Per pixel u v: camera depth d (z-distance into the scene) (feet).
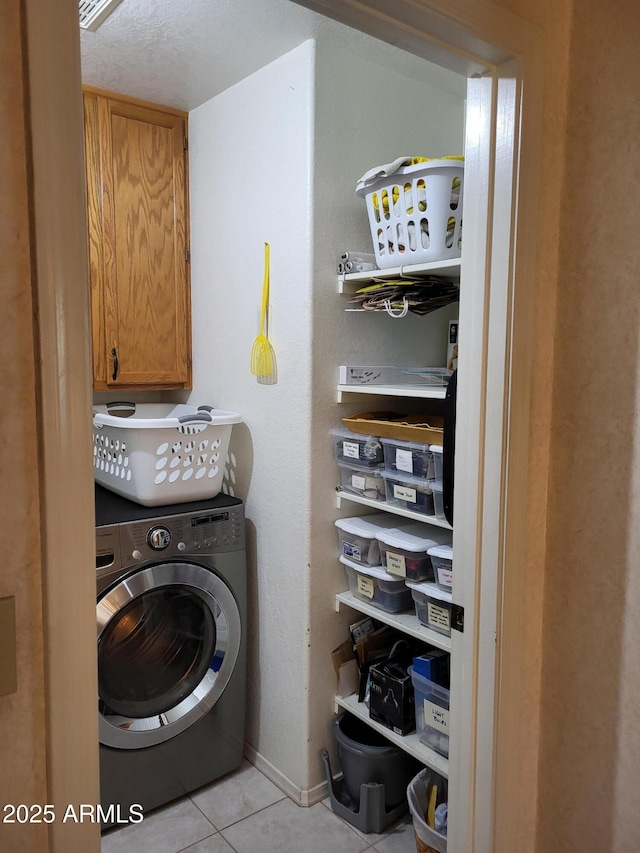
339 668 7.20
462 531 4.36
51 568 2.32
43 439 2.27
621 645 4.02
